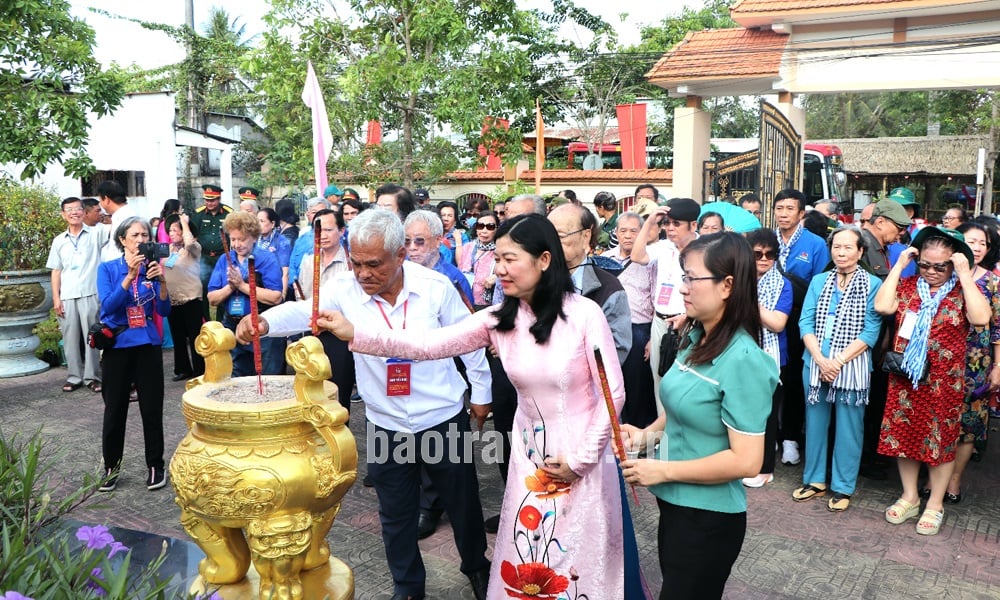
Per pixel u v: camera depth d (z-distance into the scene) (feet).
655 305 15.72
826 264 17.07
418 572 10.83
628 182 50.55
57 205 26.14
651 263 16.07
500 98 38.32
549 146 67.56
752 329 7.62
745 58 36.73
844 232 14.78
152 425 15.33
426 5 36.96
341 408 7.44
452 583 11.87
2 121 24.06
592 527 8.67
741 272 7.54
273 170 55.83
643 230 15.79
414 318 10.27
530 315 8.67
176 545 8.61
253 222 17.75
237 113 65.77
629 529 9.26
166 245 14.82
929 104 92.48
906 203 25.20
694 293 7.66
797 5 36.22
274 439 7.34
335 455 7.34
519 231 8.33
